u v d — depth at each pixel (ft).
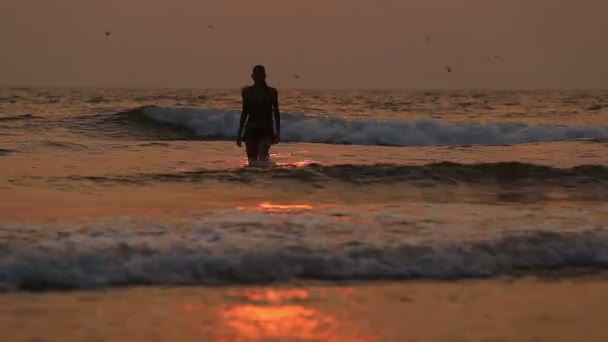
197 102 534.78
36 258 65.21
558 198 119.55
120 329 52.26
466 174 135.85
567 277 68.80
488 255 72.18
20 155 158.71
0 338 49.60
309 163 145.18
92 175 129.08
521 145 196.65
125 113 260.62
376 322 55.01
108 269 65.10
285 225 80.38
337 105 498.28
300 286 64.08
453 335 52.37
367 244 72.79
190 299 59.77
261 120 133.69
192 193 115.14
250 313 56.65
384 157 167.53
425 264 69.82
